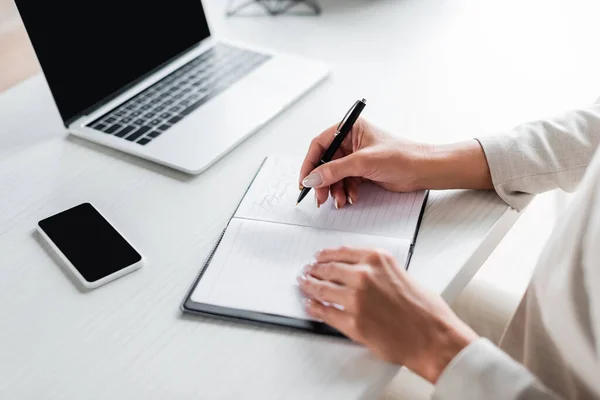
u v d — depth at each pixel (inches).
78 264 26.5
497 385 20.4
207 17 41.1
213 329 23.7
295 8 46.0
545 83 37.3
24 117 36.7
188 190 30.8
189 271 26.3
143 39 37.4
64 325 24.6
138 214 29.5
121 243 27.5
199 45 40.8
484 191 29.1
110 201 30.5
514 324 26.7
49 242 27.9
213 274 25.6
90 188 31.4
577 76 37.9
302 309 23.9
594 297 20.8
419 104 35.6
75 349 23.6
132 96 36.7
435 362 21.7
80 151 33.9
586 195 21.9
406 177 28.4
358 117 31.0
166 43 38.7
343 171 28.1
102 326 24.4
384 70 38.9
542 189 28.7
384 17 44.5
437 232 27.2
